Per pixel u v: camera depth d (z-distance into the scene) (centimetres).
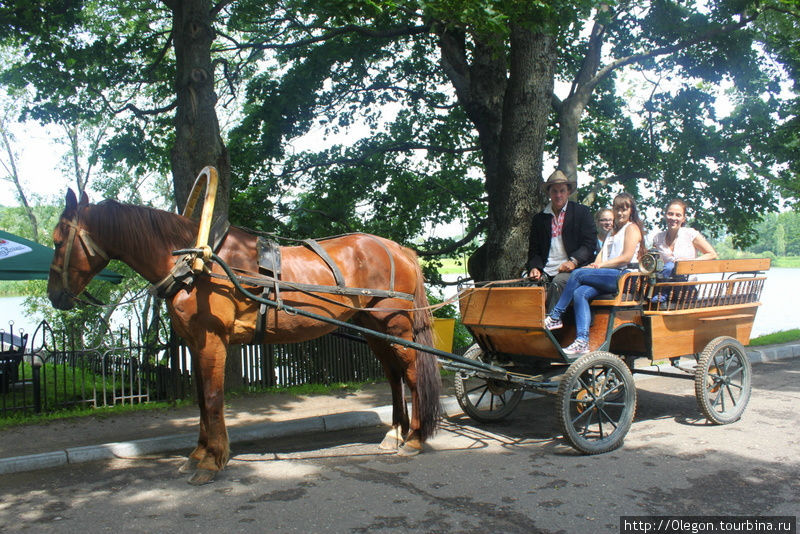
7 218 2744
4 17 932
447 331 1030
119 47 1079
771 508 391
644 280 568
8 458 514
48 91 1048
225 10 1204
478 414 641
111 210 473
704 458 498
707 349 596
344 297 524
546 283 607
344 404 750
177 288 460
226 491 445
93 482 476
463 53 1134
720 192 1275
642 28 1217
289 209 1239
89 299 486
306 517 392
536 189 914
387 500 421
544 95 905
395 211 1384
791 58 1227
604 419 644
